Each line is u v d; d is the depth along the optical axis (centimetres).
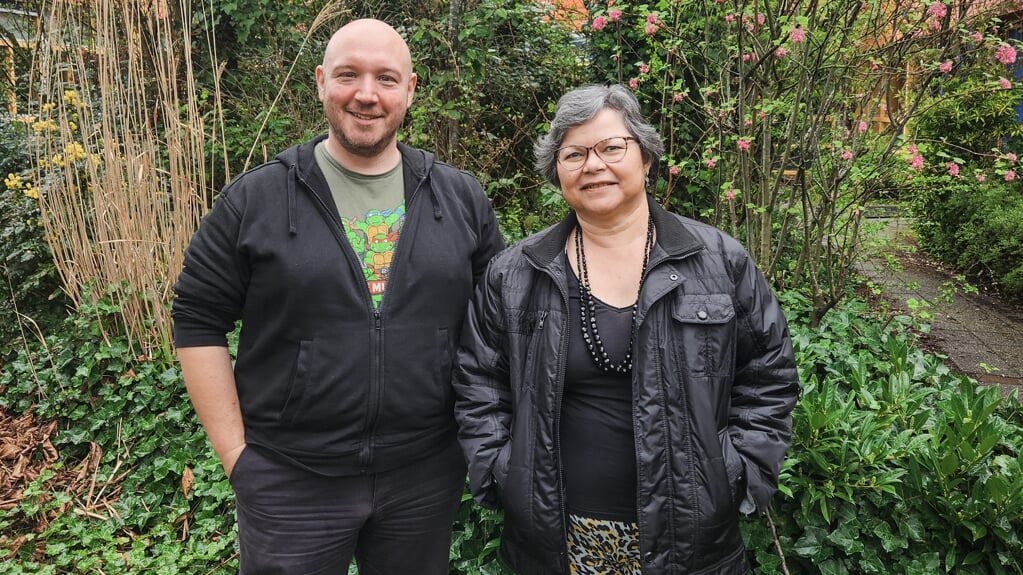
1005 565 183
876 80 304
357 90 137
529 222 455
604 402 138
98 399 314
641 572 132
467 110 442
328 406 143
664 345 134
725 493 132
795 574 195
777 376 142
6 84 489
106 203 319
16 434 311
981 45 274
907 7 274
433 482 158
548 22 504
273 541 148
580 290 141
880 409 212
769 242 317
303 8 550
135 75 324
